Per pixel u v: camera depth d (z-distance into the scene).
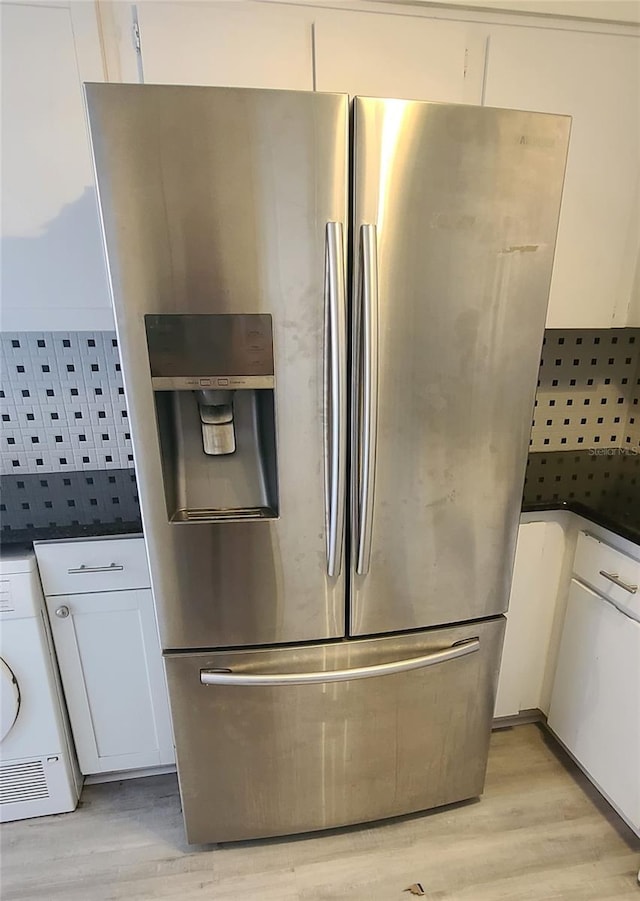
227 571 1.21
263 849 1.50
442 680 1.41
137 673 1.55
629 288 1.59
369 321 1.05
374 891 1.39
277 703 1.33
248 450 1.24
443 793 1.56
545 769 1.76
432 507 1.24
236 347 1.05
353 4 1.22
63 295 1.35
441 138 1.00
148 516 1.15
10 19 1.13
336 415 1.09
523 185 1.07
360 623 1.30
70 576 1.41
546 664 1.79
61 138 1.23
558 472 1.83
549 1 1.28
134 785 1.71
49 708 1.48
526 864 1.46
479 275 1.10
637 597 1.37
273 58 1.22
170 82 1.21
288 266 1.02
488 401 1.20
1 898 1.38
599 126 1.42
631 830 1.55
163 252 0.98
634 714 1.41
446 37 1.28
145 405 1.07
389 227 1.03
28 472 1.82
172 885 1.41
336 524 1.18
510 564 1.37
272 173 0.97
